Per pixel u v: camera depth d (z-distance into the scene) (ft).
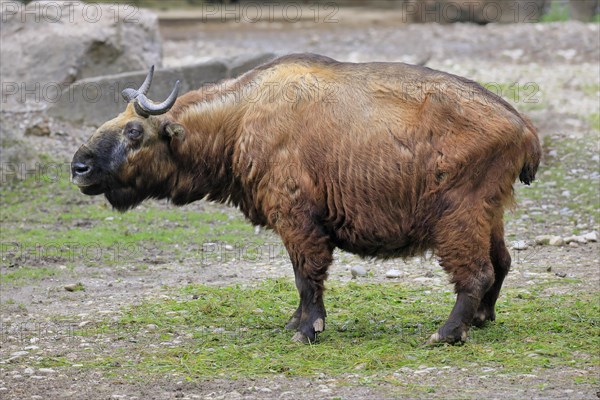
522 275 90.48
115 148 73.46
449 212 68.18
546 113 146.10
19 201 124.06
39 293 90.22
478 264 68.59
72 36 150.92
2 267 99.35
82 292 90.38
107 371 66.74
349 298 84.58
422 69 71.15
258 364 66.90
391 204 69.46
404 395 59.62
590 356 66.18
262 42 216.74
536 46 192.03
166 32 237.04
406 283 89.76
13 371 67.10
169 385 63.36
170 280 94.02
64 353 71.46
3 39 152.76
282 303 84.33
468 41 203.31
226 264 99.50
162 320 79.66
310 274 71.61
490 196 68.44
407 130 68.95
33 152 133.08
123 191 75.10
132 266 99.45
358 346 70.03
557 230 107.34
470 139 67.92
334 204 70.49
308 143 70.38
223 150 73.77
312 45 209.46
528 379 61.72
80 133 141.38
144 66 157.07
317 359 67.67
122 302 86.33
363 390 60.85
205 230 112.78
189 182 75.31
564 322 74.69
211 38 225.56
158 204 123.44
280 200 70.90
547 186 122.31
